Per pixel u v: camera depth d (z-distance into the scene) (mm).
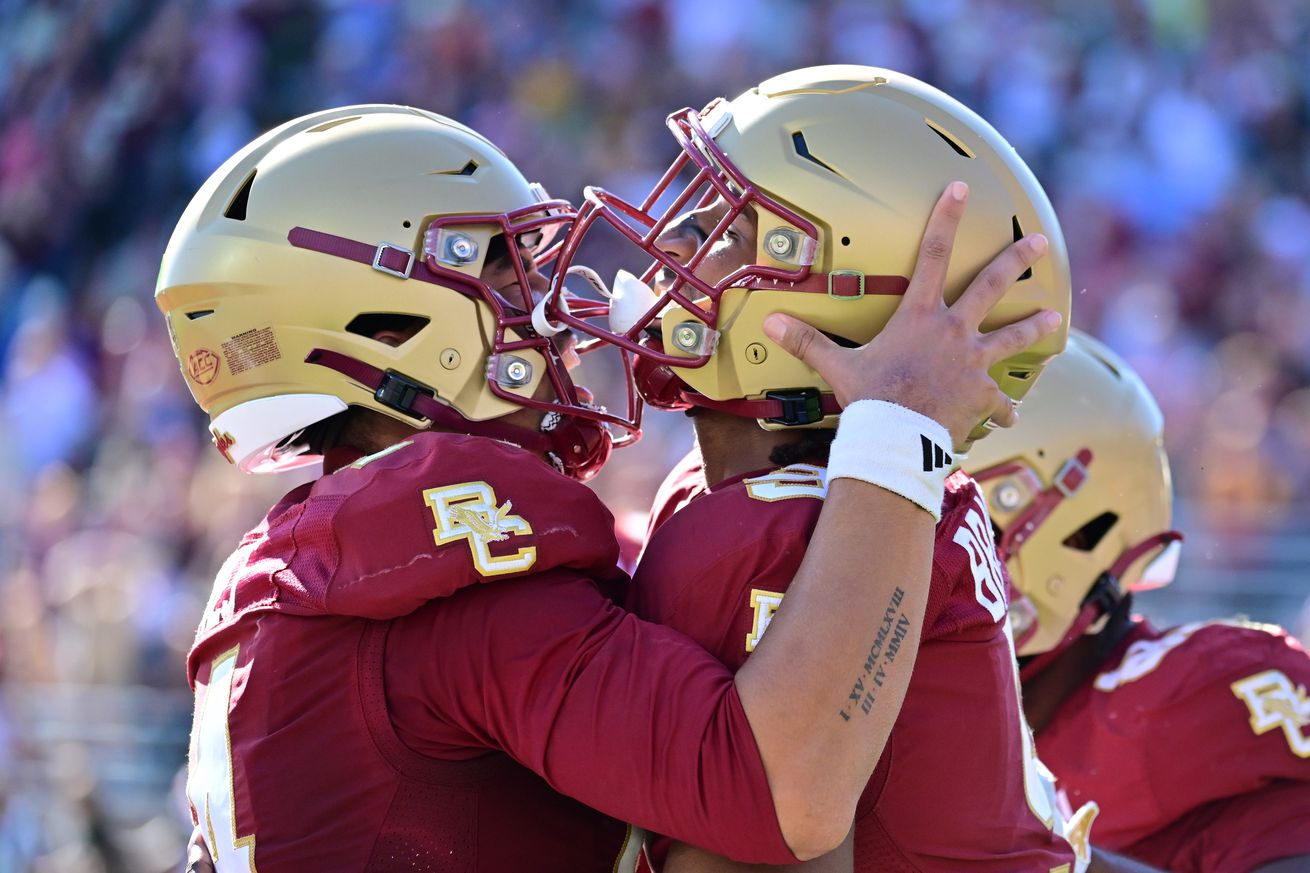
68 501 23469
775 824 4906
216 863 5559
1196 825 7625
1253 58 28312
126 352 27703
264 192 5980
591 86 28047
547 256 6688
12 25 32656
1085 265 25922
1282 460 22359
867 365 5391
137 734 18594
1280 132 27750
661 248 5969
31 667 20172
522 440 6152
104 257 29844
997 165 5801
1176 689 7609
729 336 5766
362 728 5379
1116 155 27172
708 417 6117
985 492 7832
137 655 19797
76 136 30766
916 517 5168
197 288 5996
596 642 5207
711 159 5863
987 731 5574
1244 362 24656
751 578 5383
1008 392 6035
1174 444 23125
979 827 5516
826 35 28062
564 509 5492
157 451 24219
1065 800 7680
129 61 30703
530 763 5238
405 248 5863
